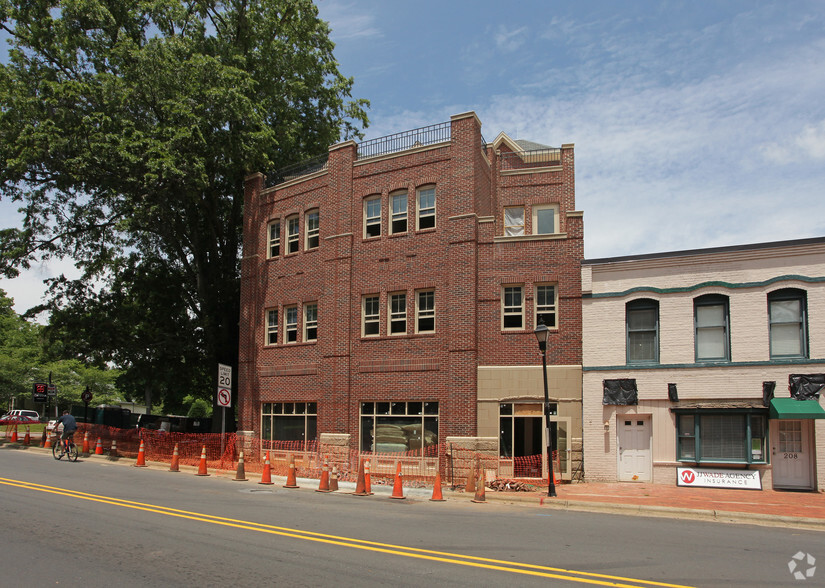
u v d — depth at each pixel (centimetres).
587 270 2189
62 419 2652
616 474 2075
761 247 2008
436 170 2444
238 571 875
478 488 1794
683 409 2008
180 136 2636
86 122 2630
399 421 2408
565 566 945
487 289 2312
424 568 911
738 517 1491
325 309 2616
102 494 1606
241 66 3184
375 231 2566
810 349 1920
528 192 2952
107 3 2984
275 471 2520
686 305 2070
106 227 3300
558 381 2195
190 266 3534
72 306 3281
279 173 3131
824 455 1875
